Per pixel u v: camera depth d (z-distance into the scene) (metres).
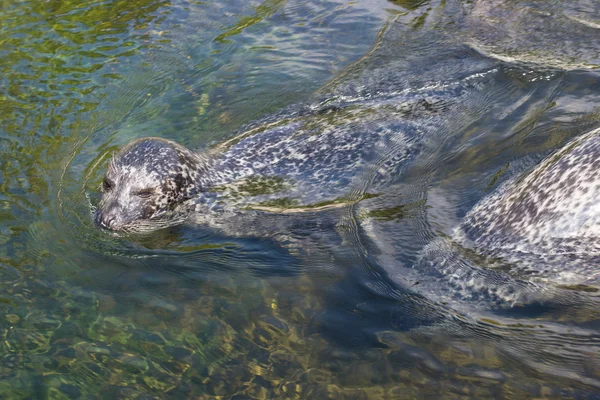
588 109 6.09
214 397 3.68
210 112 7.02
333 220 5.33
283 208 5.53
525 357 3.76
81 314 4.38
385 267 4.71
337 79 7.43
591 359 3.70
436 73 7.28
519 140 5.84
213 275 4.78
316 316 4.26
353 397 3.60
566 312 4.09
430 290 4.43
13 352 4.06
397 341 3.98
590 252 4.31
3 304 4.49
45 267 4.88
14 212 5.56
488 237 4.75
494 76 7.03
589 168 4.41
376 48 8.04
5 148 6.58
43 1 9.89
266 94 7.28
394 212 5.31
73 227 5.36
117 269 4.88
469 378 3.64
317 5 9.21
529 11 8.47
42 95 7.54
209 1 9.53
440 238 4.92
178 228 5.46
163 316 4.33
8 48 8.66
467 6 8.82
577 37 7.63
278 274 4.75
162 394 3.71
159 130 6.78
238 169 5.93
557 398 3.43
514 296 4.26
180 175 5.67
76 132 6.79
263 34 8.56
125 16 9.26
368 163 5.89
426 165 5.80
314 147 6.09
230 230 5.37
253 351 3.98
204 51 8.23
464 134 6.12
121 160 5.67
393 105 6.72
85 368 3.92
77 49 8.48
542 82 6.72
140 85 7.59
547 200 4.55
